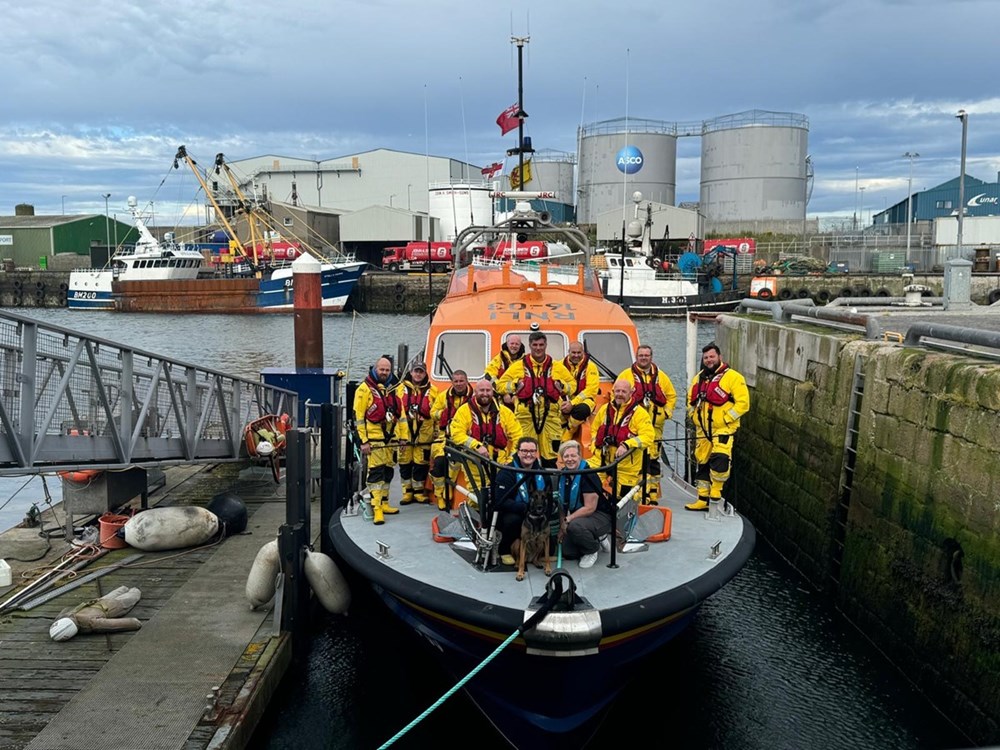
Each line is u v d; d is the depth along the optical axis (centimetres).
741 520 581
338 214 6009
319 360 1502
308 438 627
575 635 417
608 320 684
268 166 6725
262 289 4434
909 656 596
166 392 871
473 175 6925
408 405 596
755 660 648
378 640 662
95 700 471
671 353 2411
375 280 4566
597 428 545
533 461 469
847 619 705
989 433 506
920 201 6100
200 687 488
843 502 724
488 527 488
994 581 494
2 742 427
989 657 494
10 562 693
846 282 3800
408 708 570
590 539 478
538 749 493
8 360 594
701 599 466
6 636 550
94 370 678
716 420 590
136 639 552
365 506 584
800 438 827
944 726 543
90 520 805
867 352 689
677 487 682
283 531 588
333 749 520
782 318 970
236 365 2491
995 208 5809
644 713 573
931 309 1252
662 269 3903
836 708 574
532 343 568
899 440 622
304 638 642
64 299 5588
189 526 722
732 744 536
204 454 888
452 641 491
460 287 789
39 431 612
